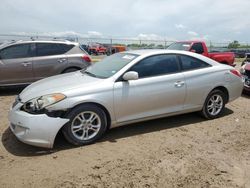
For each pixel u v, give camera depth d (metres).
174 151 4.22
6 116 5.80
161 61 5.04
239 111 6.48
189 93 5.23
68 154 4.05
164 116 5.11
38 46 8.12
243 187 3.31
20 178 3.40
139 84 4.68
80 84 4.40
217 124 5.50
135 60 4.79
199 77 5.34
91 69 5.38
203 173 3.59
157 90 4.84
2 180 3.35
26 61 7.92
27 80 8.06
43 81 5.02
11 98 7.56
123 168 3.67
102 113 4.42
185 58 5.33
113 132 4.95
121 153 4.12
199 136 4.86
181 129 5.17
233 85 5.84
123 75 4.60
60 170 3.60
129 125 5.31
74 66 8.45
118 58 5.27
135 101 4.66
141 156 4.03
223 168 3.73
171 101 5.06
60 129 4.18
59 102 4.03
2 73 7.74
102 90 4.36
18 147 4.26
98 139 4.56
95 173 3.53
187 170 3.66
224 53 12.95
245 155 4.14
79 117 4.25
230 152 4.24
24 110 4.07
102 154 4.07
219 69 5.66
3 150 4.15
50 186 3.24
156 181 3.38
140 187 3.25
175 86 5.03
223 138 4.79
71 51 8.50
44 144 3.98
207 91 5.48
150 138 4.71
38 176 3.45
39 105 3.99
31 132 3.90
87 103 4.25
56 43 8.38
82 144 4.33
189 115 6.00
